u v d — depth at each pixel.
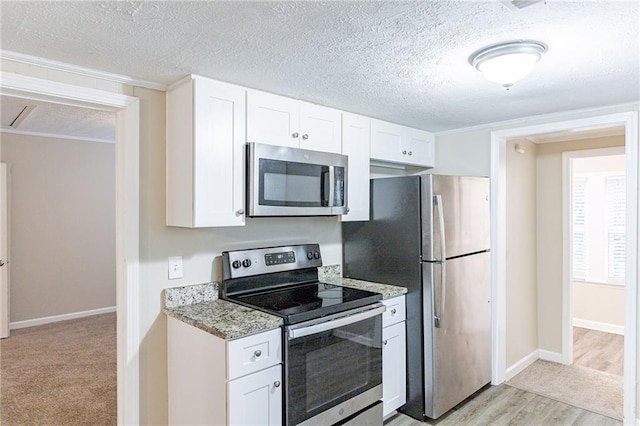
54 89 1.88
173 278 2.26
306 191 2.42
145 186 2.17
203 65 1.91
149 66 1.91
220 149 2.09
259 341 1.88
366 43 1.66
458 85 2.24
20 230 4.71
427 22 1.48
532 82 2.19
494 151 3.24
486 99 2.52
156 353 2.19
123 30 1.53
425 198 2.68
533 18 1.44
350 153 2.80
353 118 2.82
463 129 3.42
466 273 2.92
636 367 2.61
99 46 1.68
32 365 3.56
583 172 5.07
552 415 2.81
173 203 2.17
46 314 4.90
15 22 1.46
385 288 2.73
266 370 1.90
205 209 2.03
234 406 1.78
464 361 2.91
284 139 2.39
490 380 3.25
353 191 2.81
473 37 1.61
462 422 2.71
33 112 3.72
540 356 4.01
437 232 2.67
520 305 3.72
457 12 1.40
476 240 3.04
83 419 2.63
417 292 2.72
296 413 1.99
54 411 2.74
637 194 2.60
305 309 2.11
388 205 2.88
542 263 4.02
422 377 2.71
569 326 3.84
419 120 3.11
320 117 2.61
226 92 2.12
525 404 2.97
